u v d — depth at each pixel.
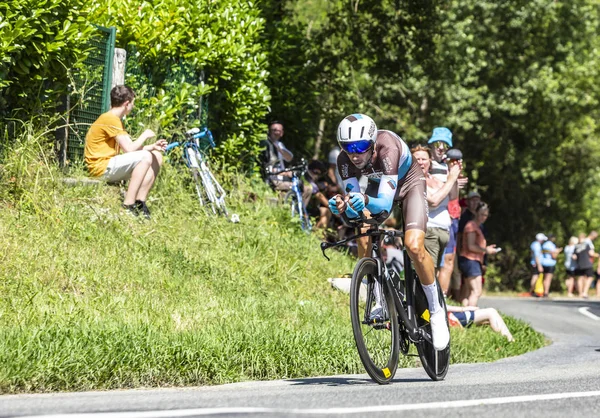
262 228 28.31
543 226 85.38
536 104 76.44
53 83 25.25
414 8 49.28
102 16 28.33
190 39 31.42
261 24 34.03
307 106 41.53
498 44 72.69
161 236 24.11
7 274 18.61
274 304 21.75
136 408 10.21
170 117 29.72
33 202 22.11
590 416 10.00
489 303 48.59
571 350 24.11
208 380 14.81
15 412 9.94
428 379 15.19
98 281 19.61
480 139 79.00
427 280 14.63
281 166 34.78
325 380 15.00
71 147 25.91
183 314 18.83
